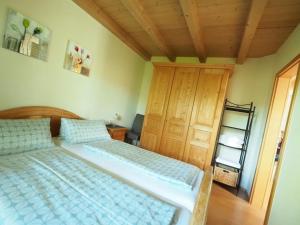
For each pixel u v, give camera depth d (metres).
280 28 2.29
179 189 1.49
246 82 3.41
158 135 3.38
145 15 2.38
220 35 2.73
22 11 1.84
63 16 2.25
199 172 1.96
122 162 1.84
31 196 1.03
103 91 3.16
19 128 1.71
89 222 0.90
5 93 1.84
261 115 3.10
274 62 2.97
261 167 2.60
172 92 3.32
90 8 2.41
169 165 1.96
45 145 1.85
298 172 1.49
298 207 1.40
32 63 2.02
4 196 0.99
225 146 3.44
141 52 3.87
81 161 1.66
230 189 3.03
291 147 1.68
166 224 0.99
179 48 3.51
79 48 2.54
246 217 2.25
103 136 2.57
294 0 1.77
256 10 1.80
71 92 2.56
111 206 1.06
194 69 3.17
